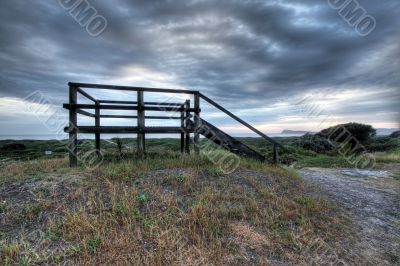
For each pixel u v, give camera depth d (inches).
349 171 448.1
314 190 267.7
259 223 170.6
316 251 151.0
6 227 146.8
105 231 143.9
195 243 142.8
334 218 199.5
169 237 142.7
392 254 160.6
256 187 228.1
